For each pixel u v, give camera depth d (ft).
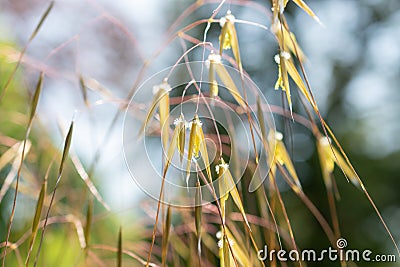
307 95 1.68
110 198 3.18
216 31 6.27
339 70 8.33
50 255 2.64
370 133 8.07
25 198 2.60
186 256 2.31
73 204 2.39
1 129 2.77
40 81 1.75
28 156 2.51
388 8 8.82
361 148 7.78
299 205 6.23
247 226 1.70
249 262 1.80
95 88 2.23
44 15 1.83
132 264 2.60
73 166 2.74
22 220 2.64
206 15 6.54
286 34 1.77
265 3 6.75
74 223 2.23
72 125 1.66
